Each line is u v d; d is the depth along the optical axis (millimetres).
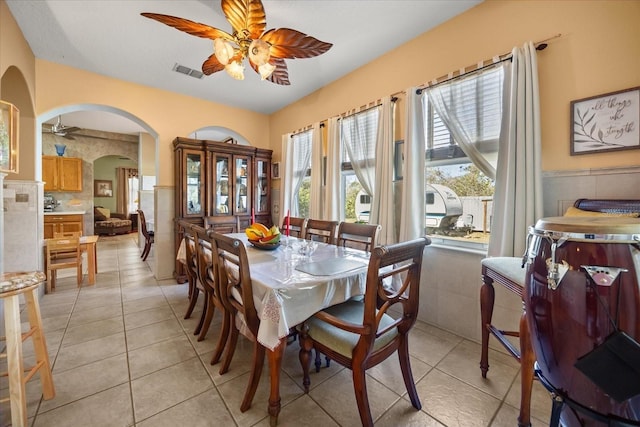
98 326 2256
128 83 3352
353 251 2043
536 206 1715
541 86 1793
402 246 1184
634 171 1466
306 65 2947
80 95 3049
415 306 1380
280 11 2127
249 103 4090
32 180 2812
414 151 2334
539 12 1789
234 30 1800
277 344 1199
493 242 1901
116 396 1448
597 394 750
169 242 3666
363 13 2160
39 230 2928
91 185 7090
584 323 749
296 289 1275
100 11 2133
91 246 3355
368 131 2836
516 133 1790
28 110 2725
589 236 747
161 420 1297
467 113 2113
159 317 2445
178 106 3717
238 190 4008
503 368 1714
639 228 733
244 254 1329
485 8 2031
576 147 1653
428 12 2154
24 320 2352
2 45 1991
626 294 704
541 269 866
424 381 1597
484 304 1585
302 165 3838
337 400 1446
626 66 1498
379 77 2775
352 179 3281
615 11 1531
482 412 1361
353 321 1414
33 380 1564
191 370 1685
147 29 2357
